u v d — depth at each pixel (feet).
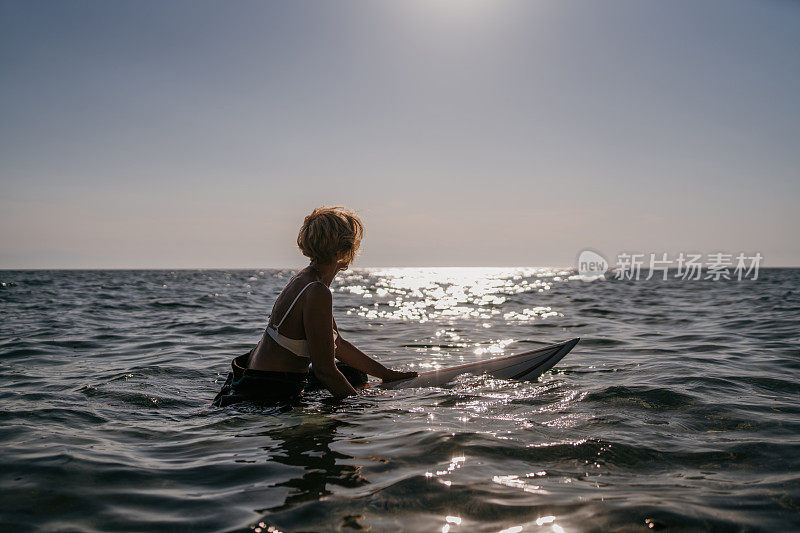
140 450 7.38
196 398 10.95
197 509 5.38
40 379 12.80
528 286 90.74
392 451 7.22
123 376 13.16
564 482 6.07
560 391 11.30
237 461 6.87
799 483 5.93
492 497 5.61
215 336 22.72
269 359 10.24
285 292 10.44
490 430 8.25
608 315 33.53
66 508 5.41
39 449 7.32
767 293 57.16
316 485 6.00
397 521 5.05
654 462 6.77
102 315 32.48
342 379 10.52
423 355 18.21
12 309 35.86
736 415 9.12
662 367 14.37
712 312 34.06
